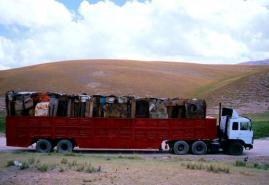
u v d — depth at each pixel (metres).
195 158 28.69
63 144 31.06
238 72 129.50
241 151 32.47
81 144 31.16
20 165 18.22
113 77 103.00
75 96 31.77
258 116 68.75
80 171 17.31
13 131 30.80
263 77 93.44
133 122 31.73
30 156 24.53
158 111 32.31
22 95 31.33
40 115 31.28
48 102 31.39
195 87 103.38
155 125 31.95
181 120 32.22
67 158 23.83
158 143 31.94
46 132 30.88
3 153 26.80
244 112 73.88
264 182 16.48
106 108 31.92
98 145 31.38
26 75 102.75
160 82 103.56
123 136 31.64
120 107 32.03
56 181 14.99
